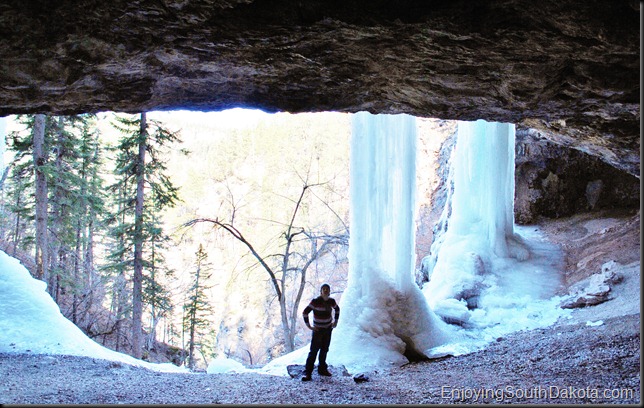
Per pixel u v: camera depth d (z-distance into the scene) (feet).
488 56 20.35
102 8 17.16
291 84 23.49
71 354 39.68
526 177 68.90
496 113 27.43
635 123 28.32
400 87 24.14
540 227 66.54
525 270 54.60
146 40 18.99
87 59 19.49
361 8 17.67
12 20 17.03
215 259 123.13
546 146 66.90
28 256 91.76
